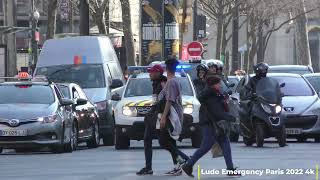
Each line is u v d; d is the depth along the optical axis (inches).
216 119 1483.8
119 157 1991.9
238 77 3462.1
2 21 6486.2
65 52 2903.5
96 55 2886.3
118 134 2276.1
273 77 2596.0
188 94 2306.8
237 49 4921.3
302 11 6540.4
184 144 2508.6
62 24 6520.7
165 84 1571.1
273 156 1941.4
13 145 2080.5
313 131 2481.5
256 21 6348.4
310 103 2508.6
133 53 5036.9
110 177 1526.8
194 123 2212.1
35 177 1547.7
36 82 2317.9
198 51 3937.0
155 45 4392.2
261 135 2266.2
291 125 2476.6
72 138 2252.7
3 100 2229.3
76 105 2348.7
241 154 2005.4
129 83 2393.0
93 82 2795.3
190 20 4736.7
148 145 1561.3
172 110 1545.3
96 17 4906.5
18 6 6643.7
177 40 4392.2
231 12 5570.9
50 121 2110.0
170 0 4357.8
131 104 2252.7
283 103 2503.7
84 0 3607.3
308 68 3366.1
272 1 6215.6
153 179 1487.5
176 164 1560.0
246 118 2343.8
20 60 6107.3
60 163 1839.3
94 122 2518.5
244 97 2401.6
